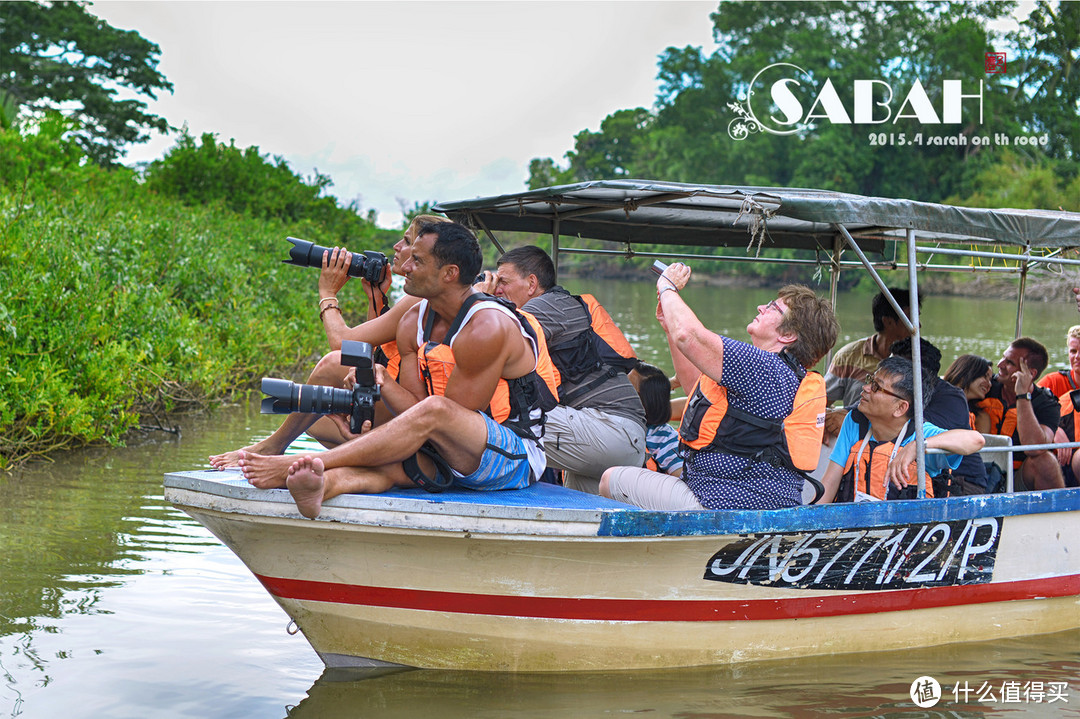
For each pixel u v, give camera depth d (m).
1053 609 4.57
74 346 7.48
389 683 3.77
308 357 12.89
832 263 6.30
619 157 74.25
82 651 3.94
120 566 4.93
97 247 9.10
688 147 59.66
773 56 57.56
